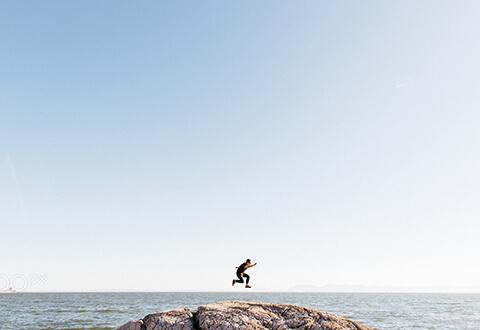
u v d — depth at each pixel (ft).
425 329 160.15
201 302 440.04
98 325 165.58
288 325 50.88
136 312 251.19
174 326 50.57
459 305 409.08
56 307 315.99
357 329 51.08
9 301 456.04
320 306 359.66
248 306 53.88
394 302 491.31
